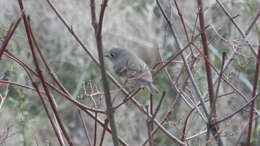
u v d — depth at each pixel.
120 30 18.75
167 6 9.00
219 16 12.60
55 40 17.69
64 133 7.32
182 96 8.07
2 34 7.57
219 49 12.11
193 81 7.57
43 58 7.50
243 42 7.83
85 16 16.36
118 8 19.31
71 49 17.70
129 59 9.09
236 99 11.98
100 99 7.44
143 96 8.94
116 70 9.13
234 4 13.18
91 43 16.41
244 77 13.87
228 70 9.82
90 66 16.98
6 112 12.80
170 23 7.64
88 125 16.25
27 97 14.90
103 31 18.61
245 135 11.65
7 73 8.18
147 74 8.06
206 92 8.71
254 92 7.57
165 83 15.49
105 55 9.77
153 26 18.48
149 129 6.45
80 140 16.25
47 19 17.12
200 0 7.92
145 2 19.86
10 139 11.34
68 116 16.39
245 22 12.50
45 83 7.08
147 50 17.59
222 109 11.69
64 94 7.25
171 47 15.38
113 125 6.91
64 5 16.53
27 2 16.72
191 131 9.46
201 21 7.92
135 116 16.58
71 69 17.81
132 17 19.22
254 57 8.13
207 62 7.71
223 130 7.71
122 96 9.71
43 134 13.82
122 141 8.02
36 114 15.55
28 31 6.75
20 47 11.64
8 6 13.84
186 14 12.38
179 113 12.59
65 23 7.91
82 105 7.23
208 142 7.03
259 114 8.01
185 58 8.02
